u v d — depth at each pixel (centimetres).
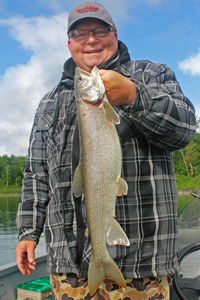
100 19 230
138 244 187
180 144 189
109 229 165
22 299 330
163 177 200
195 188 5588
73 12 239
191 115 193
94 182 167
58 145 230
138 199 192
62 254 209
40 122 268
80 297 204
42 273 380
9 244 1633
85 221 205
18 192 9425
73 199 214
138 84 167
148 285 186
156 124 170
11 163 10069
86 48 239
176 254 198
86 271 196
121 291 188
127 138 199
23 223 246
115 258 185
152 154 200
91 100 167
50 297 322
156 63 224
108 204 166
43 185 262
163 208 194
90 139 168
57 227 219
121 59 231
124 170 196
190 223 333
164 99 169
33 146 266
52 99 270
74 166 215
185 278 259
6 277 330
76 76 173
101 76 159
